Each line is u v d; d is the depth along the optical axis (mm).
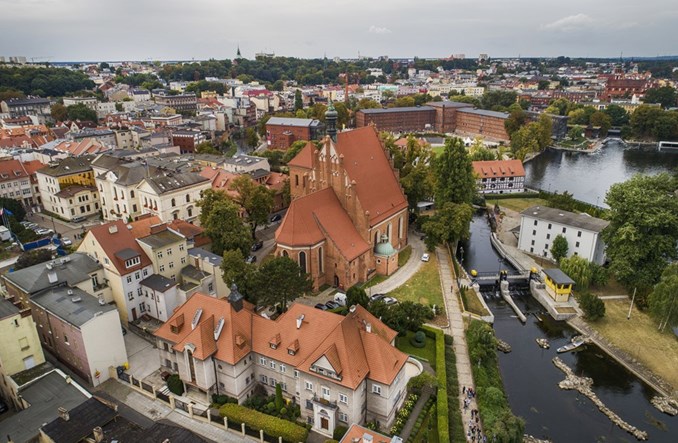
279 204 164500
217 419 69375
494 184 195500
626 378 88625
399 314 90812
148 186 137750
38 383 69062
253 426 66812
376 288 111250
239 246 113062
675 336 98250
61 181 154875
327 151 114500
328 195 113375
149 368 81312
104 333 77438
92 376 76750
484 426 69312
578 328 103188
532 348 97000
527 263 130125
